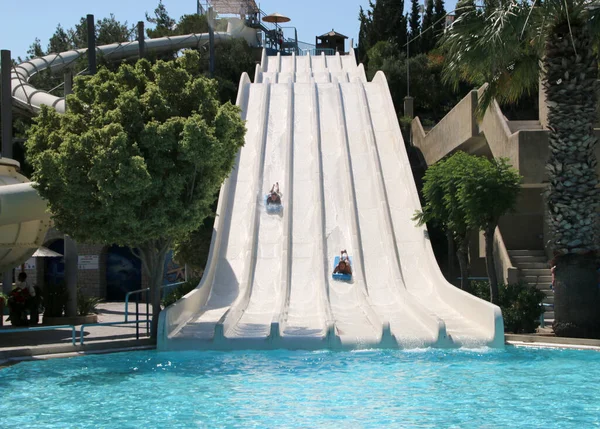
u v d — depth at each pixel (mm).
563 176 16953
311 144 30453
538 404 10539
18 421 9703
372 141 29844
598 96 18906
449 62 18578
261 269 23531
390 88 52500
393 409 10266
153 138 16422
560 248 17016
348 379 12703
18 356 15258
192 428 9266
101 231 16859
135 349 16641
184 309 18969
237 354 15828
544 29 17094
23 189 17766
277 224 25766
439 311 19938
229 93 48594
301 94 34688
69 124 17719
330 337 16453
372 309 19641
